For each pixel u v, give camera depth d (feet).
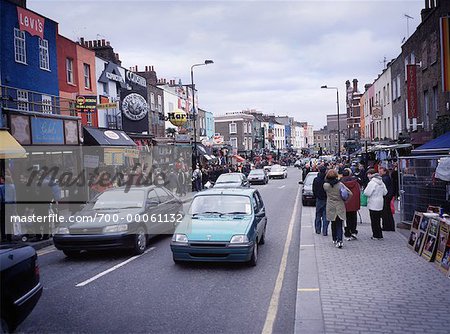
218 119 238.07
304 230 40.96
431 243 27.07
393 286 21.91
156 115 113.50
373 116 112.88
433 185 34.58
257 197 35.19
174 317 18.98
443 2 59.41
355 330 16.47
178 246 27.61
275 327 17.67
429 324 16.89
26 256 16.84
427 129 69.51
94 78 82.99
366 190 34.78
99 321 18.65
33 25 63.87
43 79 66.28
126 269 28.25
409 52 82.38
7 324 15.33
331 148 413.39
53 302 21.45
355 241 34.30
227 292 22.70
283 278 25.34
